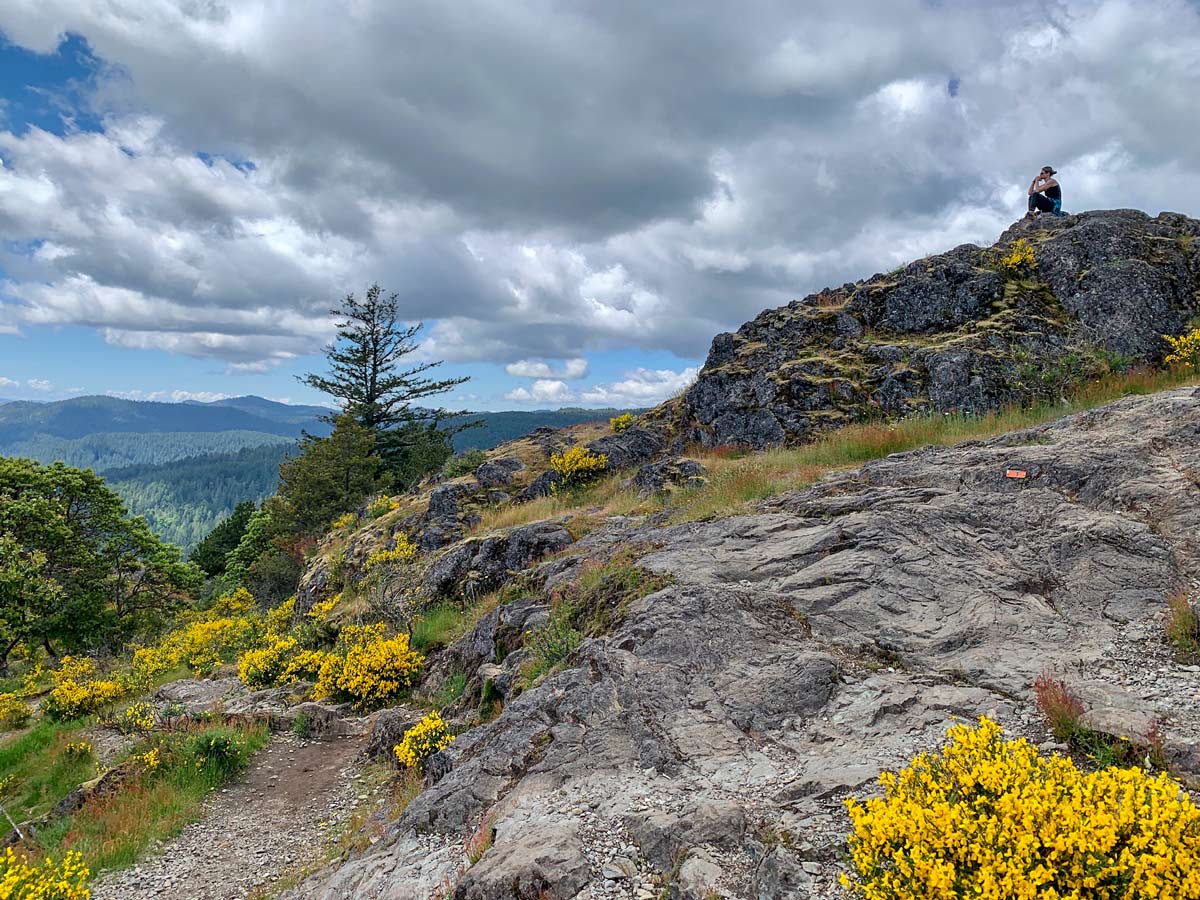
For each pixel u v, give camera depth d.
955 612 6.94
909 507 9.11
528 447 27.84
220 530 68.25
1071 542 7.71
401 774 9.34
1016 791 2.94
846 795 4.43
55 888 6.55
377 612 17.20
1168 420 9.94
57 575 32.16
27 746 14.08
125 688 18.59
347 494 43.97
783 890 3.58
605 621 8.62
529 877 4.23
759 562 8.88
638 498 16.58
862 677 6.20
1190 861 2.47
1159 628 6.20
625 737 5.98
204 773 10.56
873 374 16.67
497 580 15.66
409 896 4.96
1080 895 2.63
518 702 7.22
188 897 7.30
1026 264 17.69
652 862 4.30
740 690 6.24
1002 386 14.70
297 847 8.13
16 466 32.75
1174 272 16.03
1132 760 4.28
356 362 54.50
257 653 18.53
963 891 2.70
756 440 17.06
